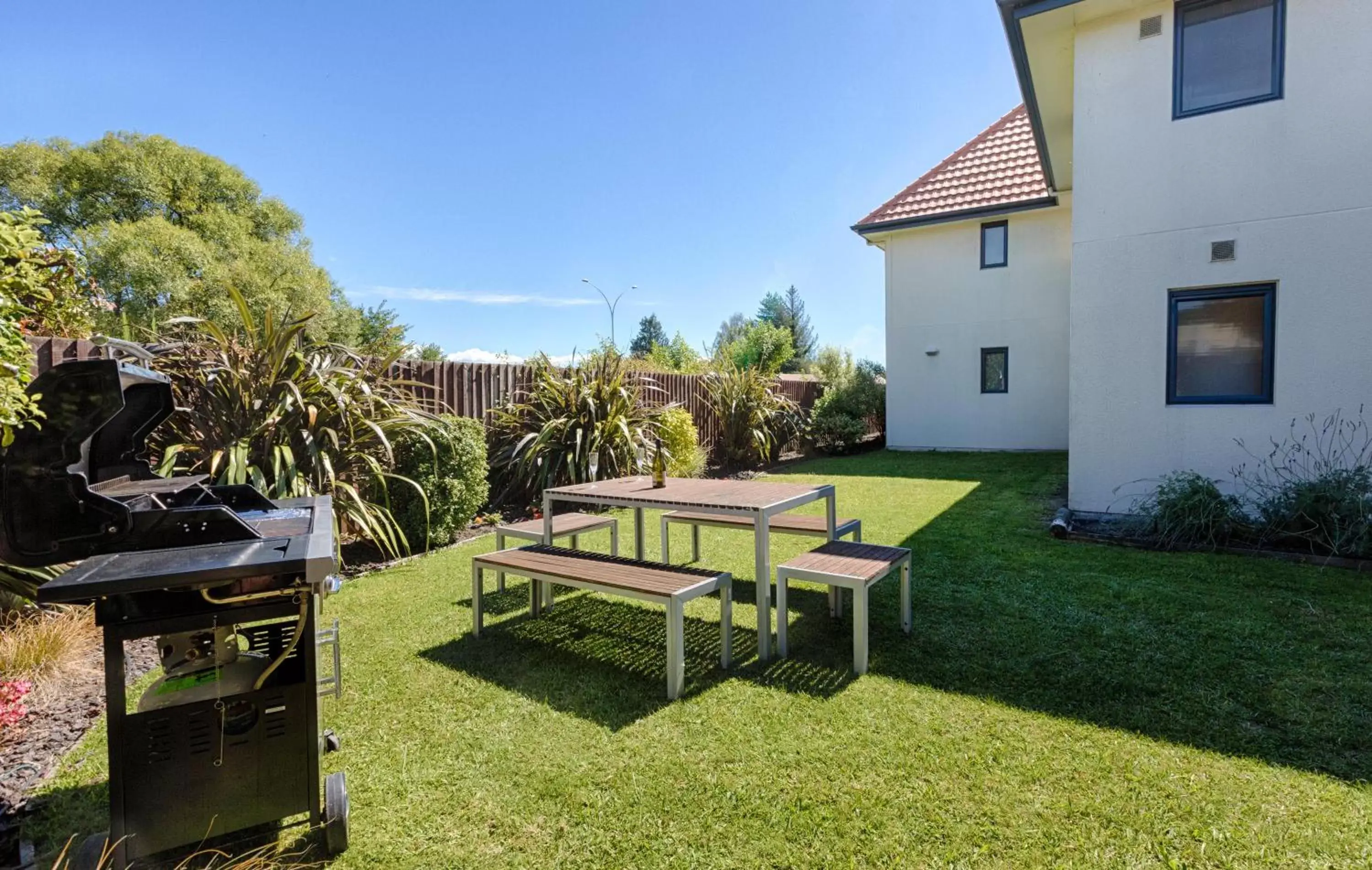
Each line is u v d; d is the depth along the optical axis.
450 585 4.28
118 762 1.57
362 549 5.20
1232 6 5.29
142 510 1.62
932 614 3.55
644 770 2.15
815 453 12.63
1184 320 5.60
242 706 1.69
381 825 1.90
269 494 4.17
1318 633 3.17
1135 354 5.75
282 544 1.65
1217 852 1.72
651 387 8.50
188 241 20.14
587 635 3.40
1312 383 5.11
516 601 3.97
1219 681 2.69
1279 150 5.15
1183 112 5.50
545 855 1.77
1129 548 4.93
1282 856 1.70
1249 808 1.89
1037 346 11.41
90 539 1.55
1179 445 5.61
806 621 3.56
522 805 1.98
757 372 11.18
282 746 1.73
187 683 1.68
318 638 2.11
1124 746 2.23
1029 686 2.69
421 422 5.08
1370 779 2.01
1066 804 1.93
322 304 22.47
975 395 11.95
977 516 6.17
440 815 1.94
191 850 1.79
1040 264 11.30
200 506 1.87
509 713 2.55
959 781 2.05
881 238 12.66
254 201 25.20
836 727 2.40
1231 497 5.09
